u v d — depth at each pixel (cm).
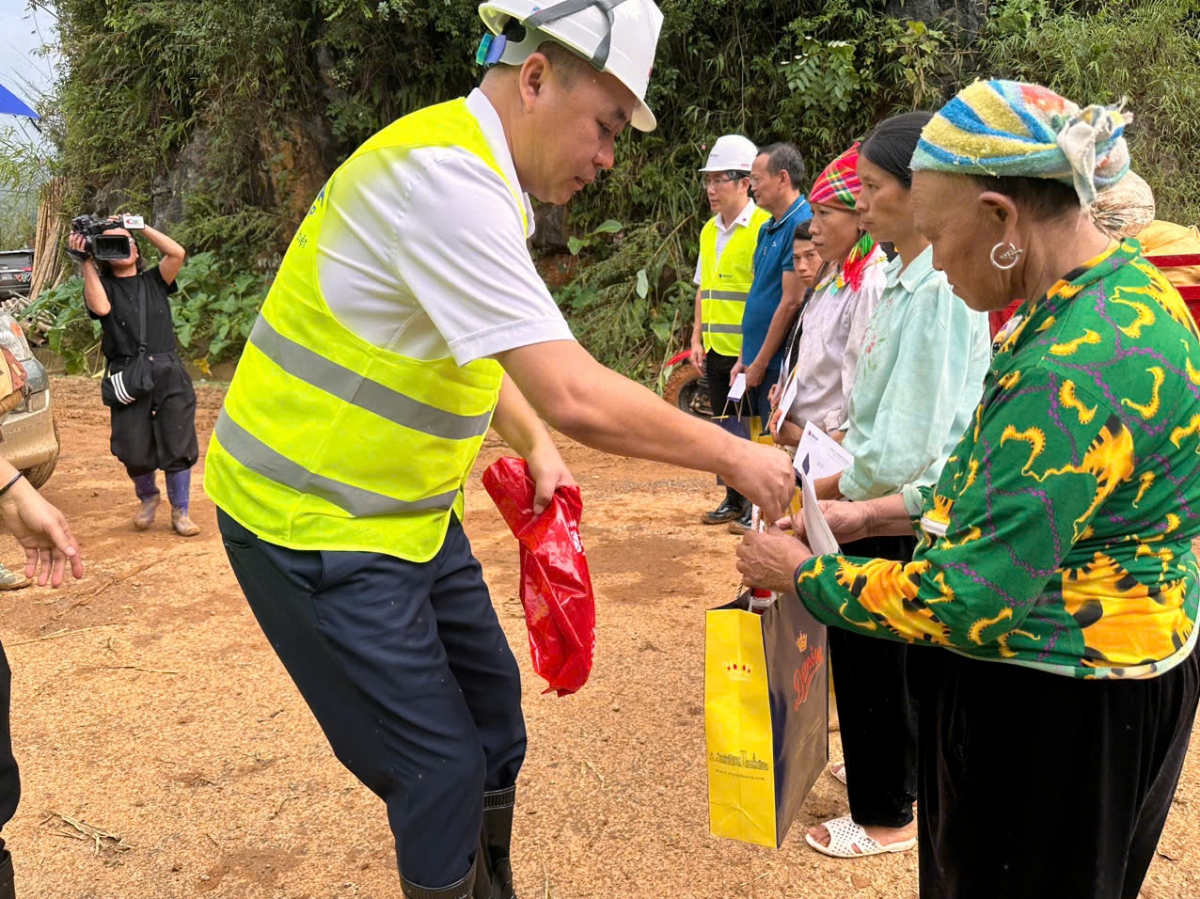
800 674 215
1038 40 944
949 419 234
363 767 198
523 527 228
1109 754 157
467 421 194
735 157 575
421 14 1088
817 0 1012
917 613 155
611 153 186
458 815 195
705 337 607
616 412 167
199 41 1180
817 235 304
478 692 228
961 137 150
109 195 1377
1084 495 142
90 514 635
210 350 1162
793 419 335
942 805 177
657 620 443
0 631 442
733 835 204
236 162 1227
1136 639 153
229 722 357
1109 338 143
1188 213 932
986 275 159
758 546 185
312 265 182
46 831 293
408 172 169
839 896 257
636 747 332
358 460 184
